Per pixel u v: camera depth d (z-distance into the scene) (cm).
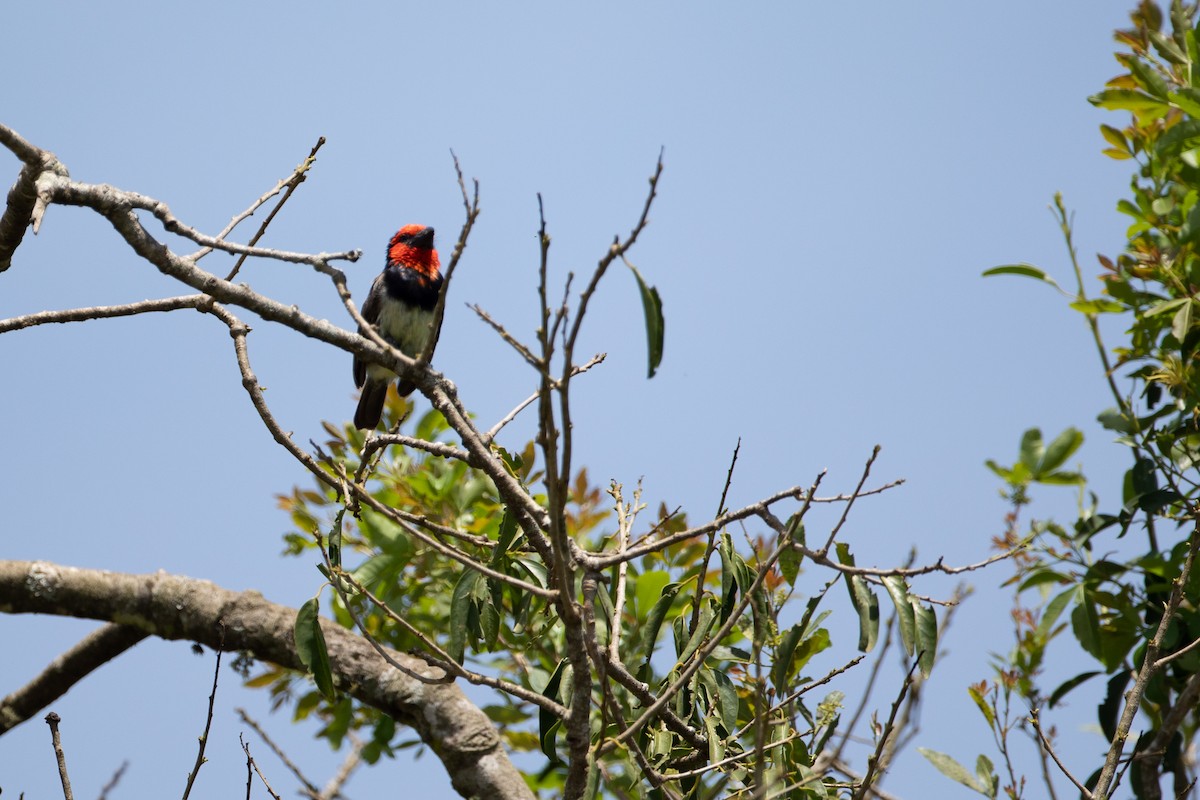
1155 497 1058
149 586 1055
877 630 766
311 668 830
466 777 1011
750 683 956
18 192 861
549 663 1246
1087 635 1048
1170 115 1147
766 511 803
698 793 845
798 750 874
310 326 914
